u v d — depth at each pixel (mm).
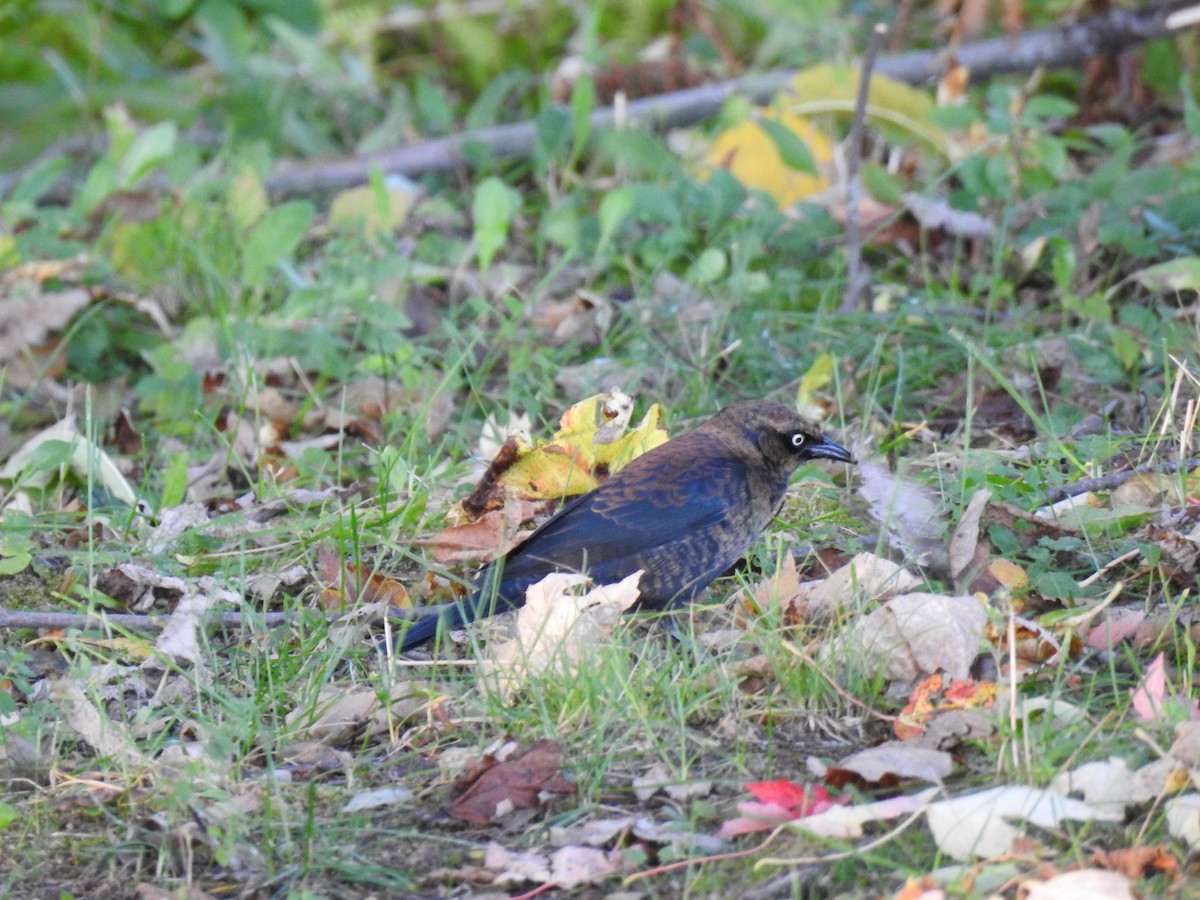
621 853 6691
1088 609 8016
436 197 16516
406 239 15539
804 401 11422
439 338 13383
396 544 9867
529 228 16219
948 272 14023
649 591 9242
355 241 14664
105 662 8938
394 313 12672
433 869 6832
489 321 13930
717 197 14391
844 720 7633
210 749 7434
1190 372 10633
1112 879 5742
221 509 11086
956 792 6742
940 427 11617
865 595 8445
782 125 14227
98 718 7930
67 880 6977
